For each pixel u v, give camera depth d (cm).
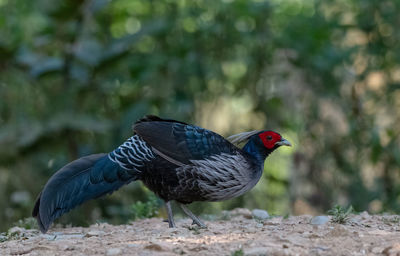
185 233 680
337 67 1764
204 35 1686
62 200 707
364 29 1709
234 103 1808
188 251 568
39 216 707
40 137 1407
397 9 1664
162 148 716
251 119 1783
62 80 1562
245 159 757
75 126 1391
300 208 1777
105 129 1416
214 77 1728
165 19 1569
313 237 620
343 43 1841
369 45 1712
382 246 567
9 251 613
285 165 1856
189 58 1656
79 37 1532
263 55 1745
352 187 1650
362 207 1571
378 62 1712
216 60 1727
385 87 1698
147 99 1580
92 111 1652
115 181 722
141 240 634
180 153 719
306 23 1705
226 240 613
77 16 1477
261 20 1697
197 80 1700
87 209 1336
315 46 1666
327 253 550
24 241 676
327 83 1741
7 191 1467
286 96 1814
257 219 860
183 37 1692
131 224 895
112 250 565
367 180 1738
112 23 1791
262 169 789
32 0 1658
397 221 760
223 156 733
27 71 1511
